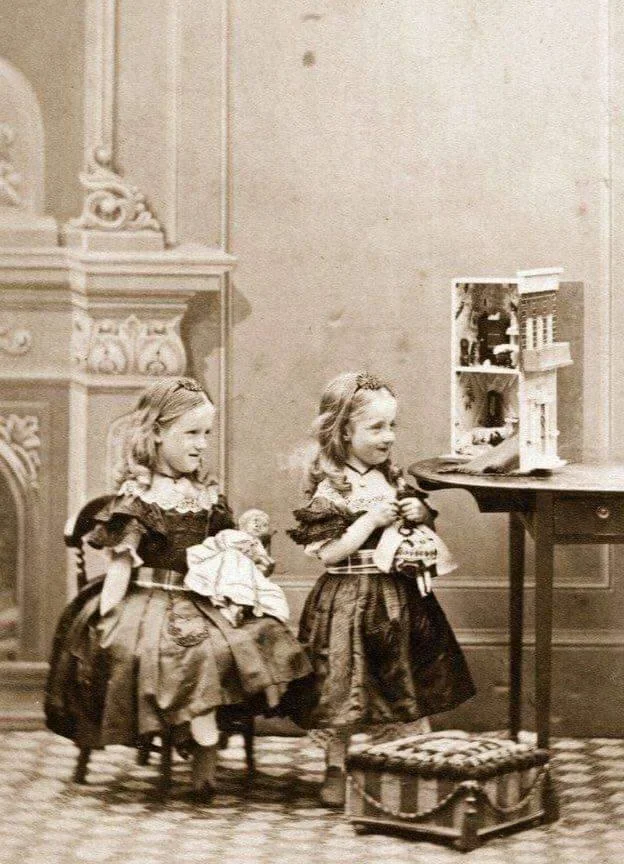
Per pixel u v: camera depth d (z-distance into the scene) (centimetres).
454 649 465
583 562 536
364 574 456
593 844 413
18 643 540
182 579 451
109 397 527
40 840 412
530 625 538
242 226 530
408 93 529
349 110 529
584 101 529
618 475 466
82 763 465
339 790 448
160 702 429
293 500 536
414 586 461
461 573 537
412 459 536
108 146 526
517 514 501
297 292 532
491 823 412
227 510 469
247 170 530
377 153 530
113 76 526
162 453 459
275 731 529
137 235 525
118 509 448
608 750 514
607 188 530
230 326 532
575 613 536
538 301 473
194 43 527
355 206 531
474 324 496
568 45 529
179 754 472
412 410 535
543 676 446
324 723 441
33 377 537
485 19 528
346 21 527
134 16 526
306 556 536
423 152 530
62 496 539
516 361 479
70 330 538
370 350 535
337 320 534
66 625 459
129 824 428
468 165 530
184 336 530
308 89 529
